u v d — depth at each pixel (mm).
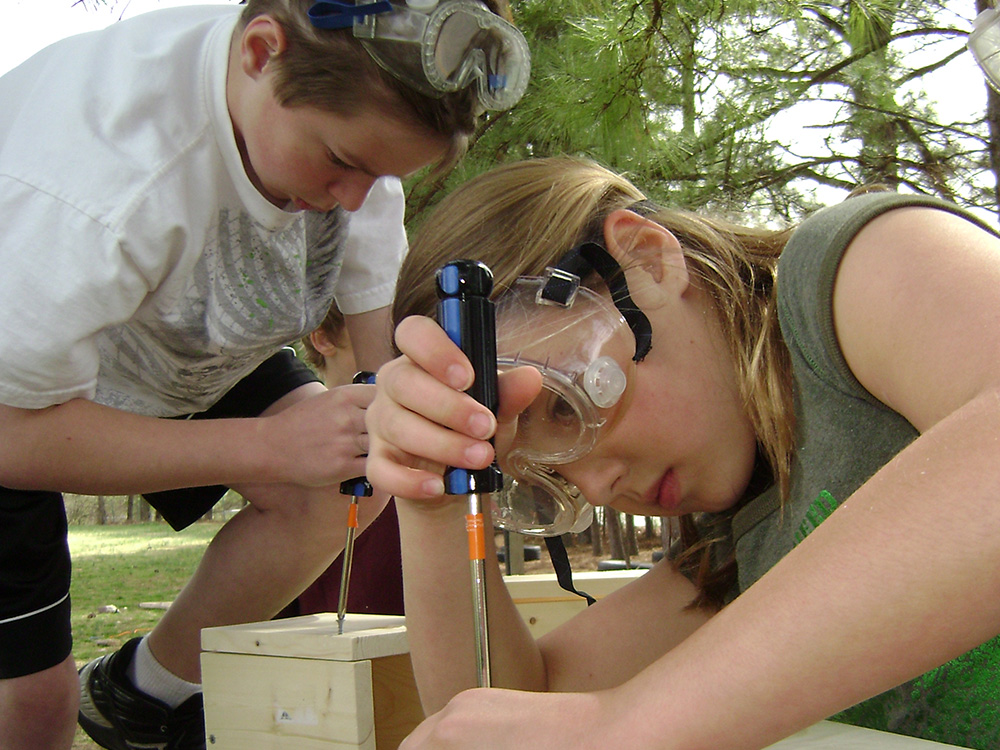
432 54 1180
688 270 998
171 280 1383
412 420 794
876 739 711
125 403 1589
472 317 782
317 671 1085
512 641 1056
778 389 953
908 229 766
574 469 957
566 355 866
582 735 607
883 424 876
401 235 1852
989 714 874
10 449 1283
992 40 866
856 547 559
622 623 1198
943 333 664
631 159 3184
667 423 930
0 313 1170
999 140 3188
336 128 1262
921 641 534
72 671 1523
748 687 558
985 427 556
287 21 1253
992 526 522
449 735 668
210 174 1351
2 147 1295
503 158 3301
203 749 1655
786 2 3344
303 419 1367
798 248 880
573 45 3102
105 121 1261
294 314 1615
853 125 4031
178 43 1342
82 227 1194
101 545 5652
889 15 3639
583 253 924
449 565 996
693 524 1208
